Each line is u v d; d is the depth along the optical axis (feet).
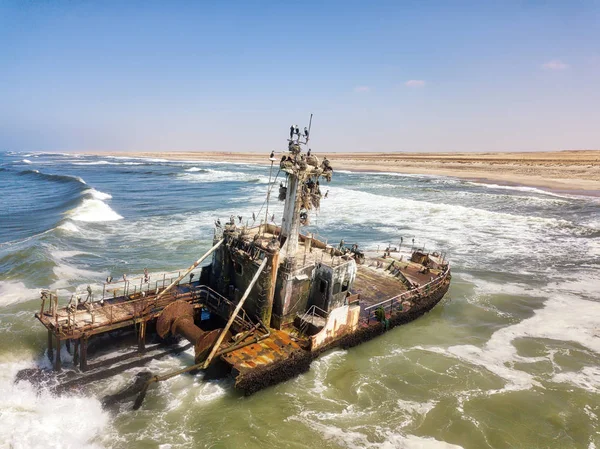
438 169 461.78
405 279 86.33
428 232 148.77
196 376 55.88
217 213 179.42
